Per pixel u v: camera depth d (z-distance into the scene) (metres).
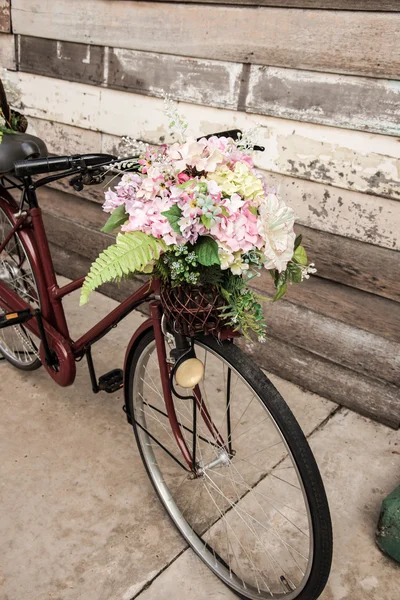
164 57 2.42
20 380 2.46
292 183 2.26
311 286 2.36
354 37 1.92
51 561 1.72
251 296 1.33
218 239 1.22
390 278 2.15
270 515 1.92
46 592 1.63
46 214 3.21
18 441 2.14
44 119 3.00
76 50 2.70
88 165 1.62
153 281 1.48
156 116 2.55
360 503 1.97
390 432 2.30
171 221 1.20
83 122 2.83
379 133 1.98
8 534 1.79
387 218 2.08
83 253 3.11
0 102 2.04
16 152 1.91
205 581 1.71
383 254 2.14
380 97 1.94
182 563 1.75
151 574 1.71
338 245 2.23
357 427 2.32
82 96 2.78
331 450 2.19
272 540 1.84
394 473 2.10
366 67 1.93
